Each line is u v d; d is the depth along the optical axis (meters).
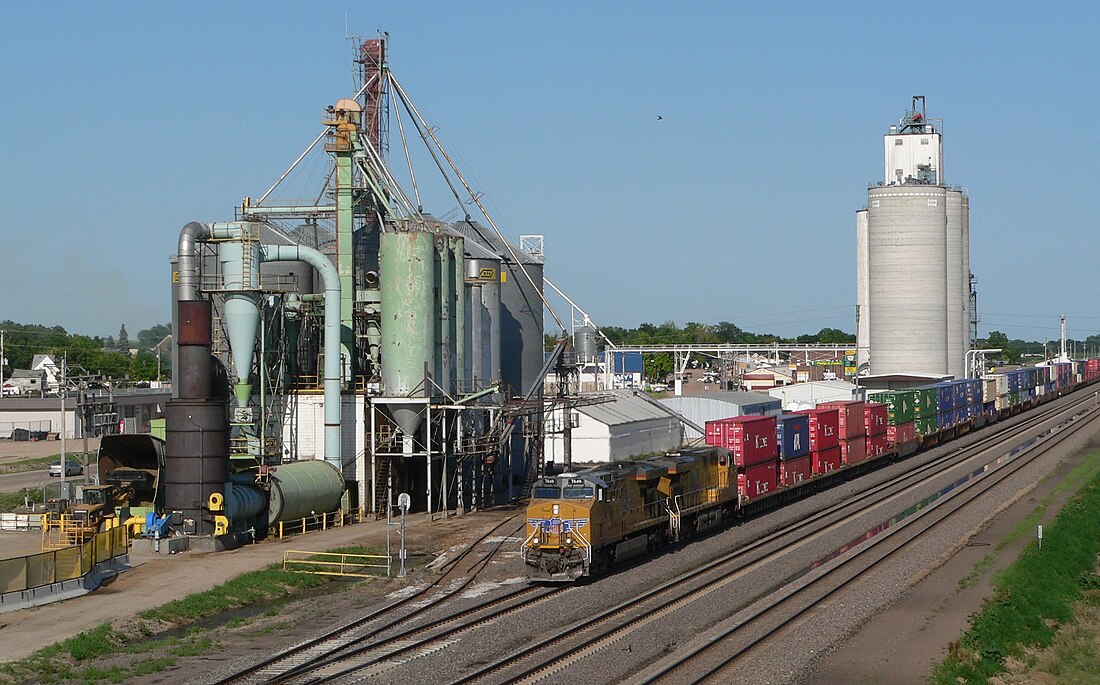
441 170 80.19
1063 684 33.41
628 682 29.80
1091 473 75.38
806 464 70.25
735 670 31.28
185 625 39.78
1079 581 46.91
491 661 32.44
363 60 86.62
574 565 43.03
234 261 62.09
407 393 64.06
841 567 46.25
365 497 65.25
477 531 59.47
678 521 51.44
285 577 46.78
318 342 70.31
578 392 88.56
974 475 78.38
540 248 90.88
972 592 41.50
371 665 32.19
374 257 70.38
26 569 41.56
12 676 31.84
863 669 31.75
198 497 53.84
